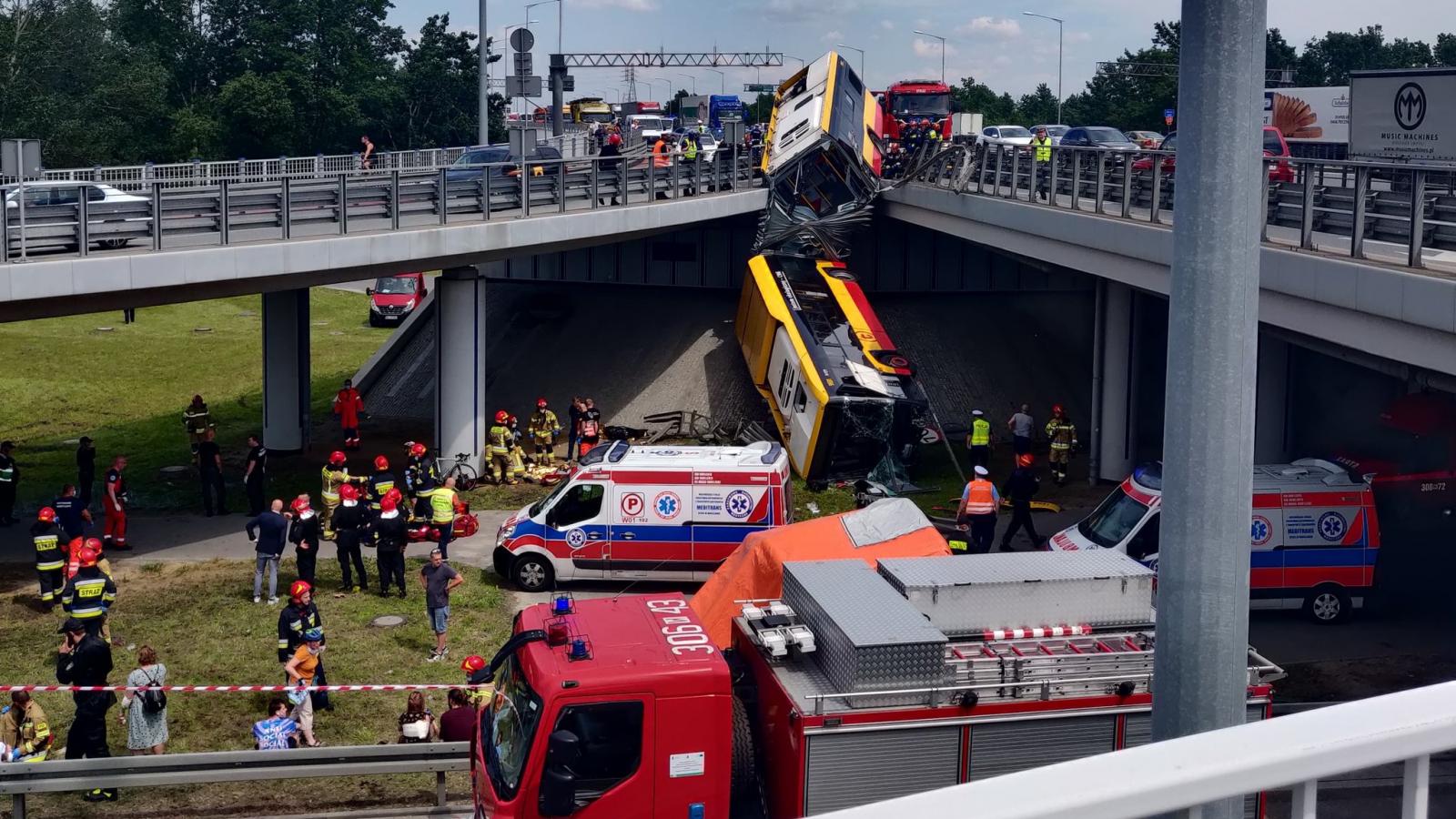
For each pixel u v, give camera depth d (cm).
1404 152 2886
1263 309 1850
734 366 3809
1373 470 2508
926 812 234
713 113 7656
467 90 10594
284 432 3462
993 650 1109
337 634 2103
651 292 4262
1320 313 1706
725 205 3697
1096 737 1046
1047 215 2620
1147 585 1187
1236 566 431
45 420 3931
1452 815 852
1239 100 415
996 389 3844
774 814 1049
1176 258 432
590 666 996
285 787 1520
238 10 10169
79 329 5388
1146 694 1048
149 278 2178
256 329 5588
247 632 2106
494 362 4056
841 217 3612
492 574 2445
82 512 2397
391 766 1402
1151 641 1148
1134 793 239
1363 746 253
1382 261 1605
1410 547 2519
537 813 976
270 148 9388
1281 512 2078
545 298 4250
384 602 2277
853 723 998
